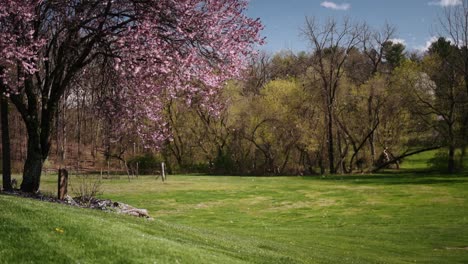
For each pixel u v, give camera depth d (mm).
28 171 18922
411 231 23406
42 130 19156
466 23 52375
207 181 47281
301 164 62312
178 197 35906
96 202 19641
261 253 13391
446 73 53094
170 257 9508
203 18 17109
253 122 60281
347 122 60594
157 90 18328
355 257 16656
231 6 17953
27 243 9211
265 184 44969
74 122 59938
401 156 57781
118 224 11641
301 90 60844
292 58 73375
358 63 73000
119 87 18688
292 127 59531
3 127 20016
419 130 55781
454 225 25203
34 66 17109
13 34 15562
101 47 17859
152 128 20688
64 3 17531
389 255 17562
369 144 60312
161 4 16438
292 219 28359
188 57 16484
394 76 56812
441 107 52875
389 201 34562
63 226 10172
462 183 42906
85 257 8938
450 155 52781
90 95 21312
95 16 17219
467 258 17172
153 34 16406
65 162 59125
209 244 13156
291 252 15461
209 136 61906
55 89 19016
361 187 42344
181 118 60188
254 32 18141
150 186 41625
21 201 12289
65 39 18016
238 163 61562
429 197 35781
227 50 17375
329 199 36125
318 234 22312
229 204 33844
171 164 62031
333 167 58094
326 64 62688
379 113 58469
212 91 18531
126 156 60875
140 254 9328
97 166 59562
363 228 24641
